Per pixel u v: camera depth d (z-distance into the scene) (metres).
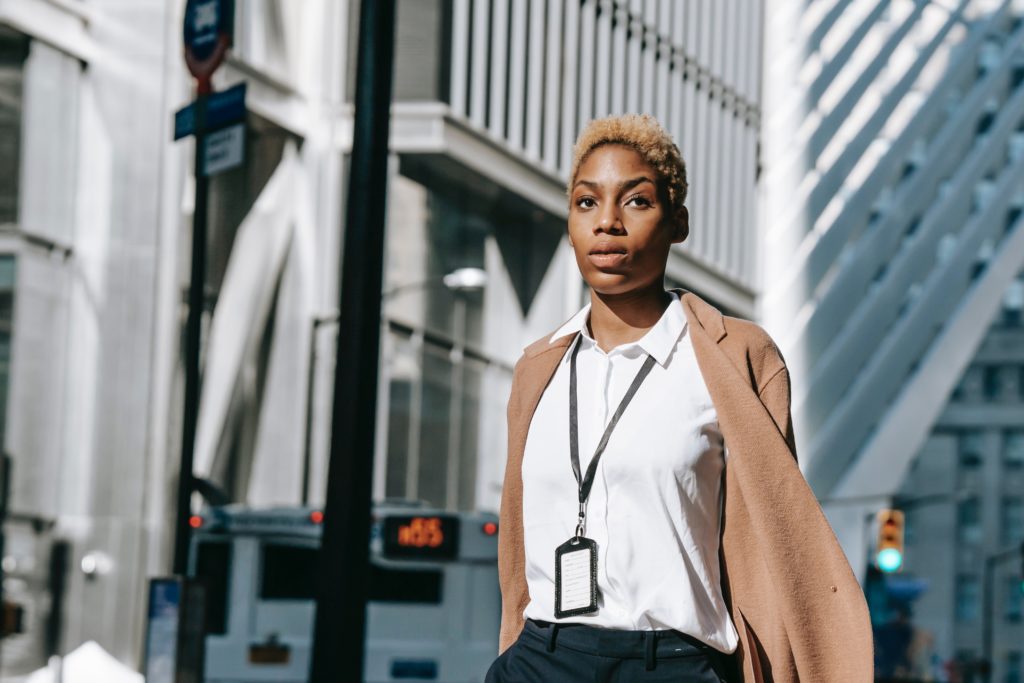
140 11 35.53
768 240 66.00
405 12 43.72
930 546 107.50
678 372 2.77
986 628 64.44
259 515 18.69
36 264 33.38
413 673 18.36
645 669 2.70
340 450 11.16
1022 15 90.81
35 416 33.00
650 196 2.79
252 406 39.81
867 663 2.61
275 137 41.22
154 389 35.00
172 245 35.66
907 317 64.31
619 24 54.16
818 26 69.19
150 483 34.53
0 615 25.45
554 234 50.25
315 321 41.25
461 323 46.50
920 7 74.12
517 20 47.50
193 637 12.28
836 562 2.66
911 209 68.12
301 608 18.50
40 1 33.44
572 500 2.78
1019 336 107.94
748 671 2.72
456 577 18.50
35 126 33.72
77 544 33.69
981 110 73.94
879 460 60.69
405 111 43.09
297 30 42.16
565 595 2.75
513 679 2.81
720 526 2.77
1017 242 66.75
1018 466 107.69
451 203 46.09
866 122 69.69
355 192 11.27
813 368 62.81
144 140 35.41
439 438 45.31
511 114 47.16
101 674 24.53
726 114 62.47
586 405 2.81
